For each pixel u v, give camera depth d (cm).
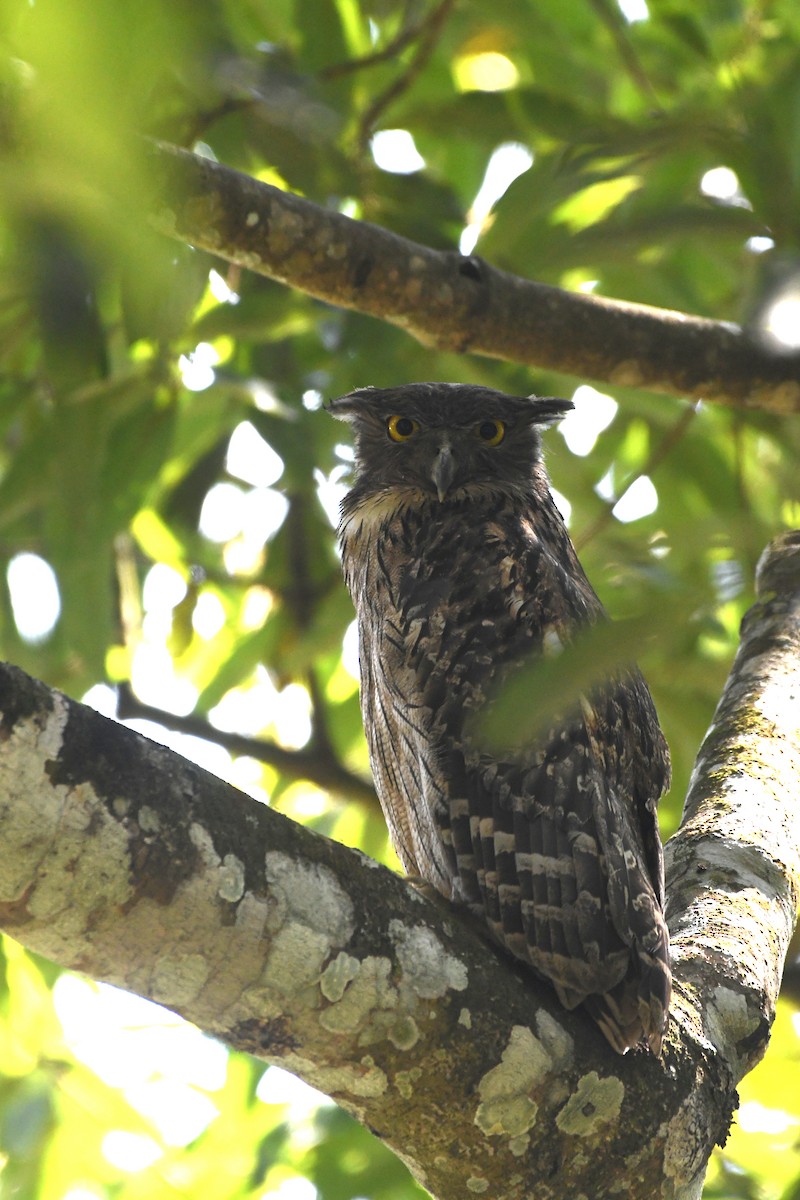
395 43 699
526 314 699
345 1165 1014
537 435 881
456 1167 445
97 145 161
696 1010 525
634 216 503
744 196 611
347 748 1240
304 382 1037
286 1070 431
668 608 272
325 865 414
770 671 742
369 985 414
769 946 578
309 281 650
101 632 945
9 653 1110
